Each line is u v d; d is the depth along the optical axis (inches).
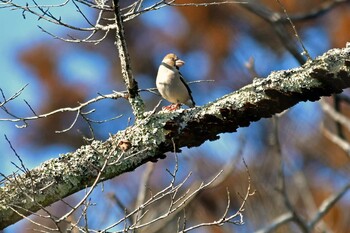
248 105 285.3
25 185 286.0
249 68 467.2
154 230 448.8
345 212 612.1
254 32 784.3
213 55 792.9
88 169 290.2
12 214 285.6
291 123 602.5
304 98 283.6
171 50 826.2
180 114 292.4
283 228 460.8
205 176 546.3
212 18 801.6
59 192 288.7
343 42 762.2
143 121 293.6
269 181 503.8
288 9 741.9
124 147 291.1
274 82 284.2
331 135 502.9
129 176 709.9
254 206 459.8
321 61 280.1
